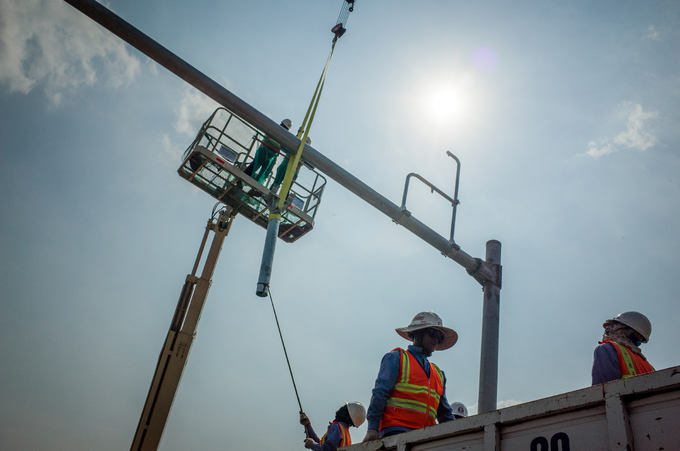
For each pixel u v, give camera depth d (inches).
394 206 310.3
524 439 122.8
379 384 171.3
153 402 453.4
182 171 444.8
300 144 295.3
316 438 233.1
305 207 461.4
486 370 306.8
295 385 235.8
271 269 251.9
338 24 363.6
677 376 98.9
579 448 111.4
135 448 434.3
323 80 314.7
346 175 304.5
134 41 272.2
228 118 427.2
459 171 342.3
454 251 321.7
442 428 140.1
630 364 167.5
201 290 505.0
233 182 432.1
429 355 189.3
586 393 112.8
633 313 188.1
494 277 330.0
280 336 241.6
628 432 103.3
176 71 279.6
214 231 532.7
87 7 264.2
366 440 164.2
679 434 97.0
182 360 473.7
